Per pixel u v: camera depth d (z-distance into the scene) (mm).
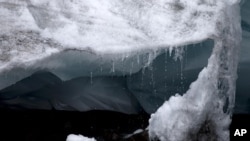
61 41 5469
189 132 5457
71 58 5516
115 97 6227
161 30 5930
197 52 6195
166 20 6059
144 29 5918
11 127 5613
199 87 5645
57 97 5945
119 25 5879
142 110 6320
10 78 5207
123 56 5645
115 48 5590
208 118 5684
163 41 5789
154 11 6125
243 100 6793
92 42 5574
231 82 6078
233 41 6223
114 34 5754
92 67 5746
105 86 6164
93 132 5816
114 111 6105
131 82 6285
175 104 5457
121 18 5973
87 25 5762
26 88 5734
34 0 5777
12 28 5449
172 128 5379
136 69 5984
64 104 5949
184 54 6117
